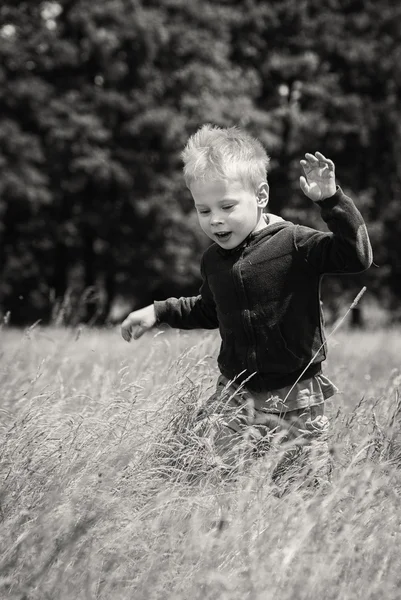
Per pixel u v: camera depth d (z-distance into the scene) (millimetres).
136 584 2340
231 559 2484
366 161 33656
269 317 3518
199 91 28922
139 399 3830
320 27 32312
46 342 7184
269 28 31906
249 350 3576
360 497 2789
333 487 2951
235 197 3451
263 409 3490
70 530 2523
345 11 33531
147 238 30250
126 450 3215
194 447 3336
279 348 3525
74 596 2254
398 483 3098
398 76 32094
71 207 30250
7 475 3041
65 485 2934
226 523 2646
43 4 28766
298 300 3510
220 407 3580
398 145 32719
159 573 2350
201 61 29547
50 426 3504
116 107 27719
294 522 2639
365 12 32969
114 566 2412
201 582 2273
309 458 3211
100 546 2494
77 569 2346
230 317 3615
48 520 2584
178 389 3746
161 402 3709
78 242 31812
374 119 31891
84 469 3064
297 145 31500
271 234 3547
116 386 4457
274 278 3504
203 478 3172
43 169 27828
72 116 26906
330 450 3184
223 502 2887
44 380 5176
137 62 28391
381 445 3484
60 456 3191
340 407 3957
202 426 3475
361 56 31641
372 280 33719
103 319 27094
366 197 31734
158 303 4043
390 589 2342
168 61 29406
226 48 30125
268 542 2543
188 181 3525
